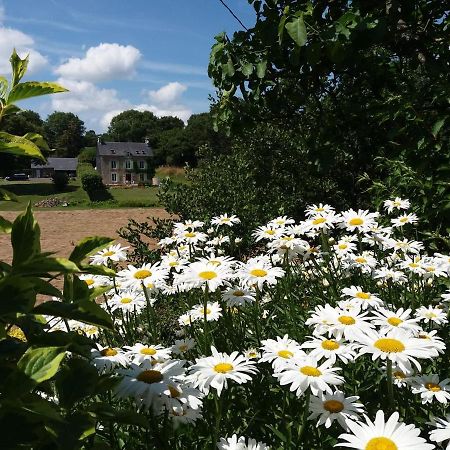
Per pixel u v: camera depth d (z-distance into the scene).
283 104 4.90
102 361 1.85
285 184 8.20
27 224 1.22
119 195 46.78
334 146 4.93
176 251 4.30
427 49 4.67
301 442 1.87
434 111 4.21
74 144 109.19
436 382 2.04
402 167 4.37
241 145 8.41
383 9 4.57
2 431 1.05
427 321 2.65
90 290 1.50
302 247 3.55
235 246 5.23
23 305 1.11
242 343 2.65
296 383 1.78
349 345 2.03
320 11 4.45
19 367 1.10
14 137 1.32
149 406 1.64
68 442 1.10
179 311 3.54
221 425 1.99
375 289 3.37
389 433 1.46
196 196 7.36
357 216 3.59
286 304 3.11
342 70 4.52
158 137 82.44
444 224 4.29
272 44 4.27
